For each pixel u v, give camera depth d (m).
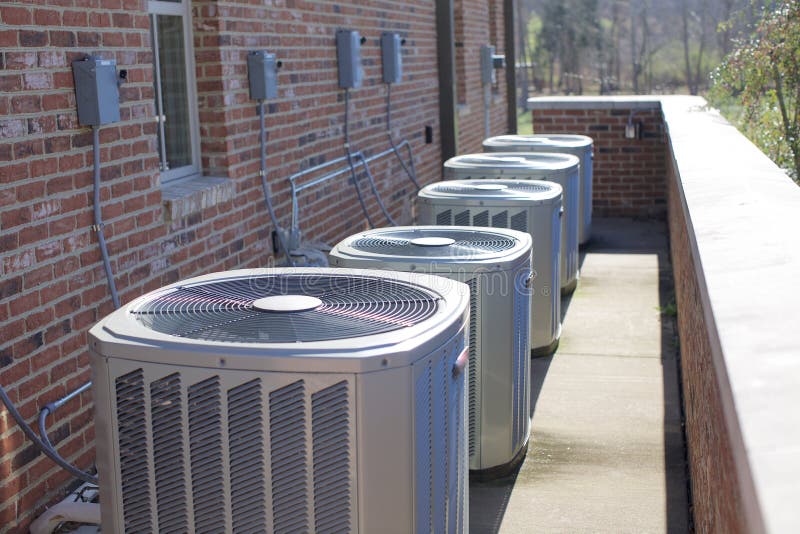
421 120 10.45
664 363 6.13
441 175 11.36
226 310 2.82
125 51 4.44
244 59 5.93
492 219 5.77
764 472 1.21
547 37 38.50
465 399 2.96
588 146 9.53
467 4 12.61
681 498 4.18
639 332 6.85
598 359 6.24
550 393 5.60
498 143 9.34
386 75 8.84
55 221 3.92
